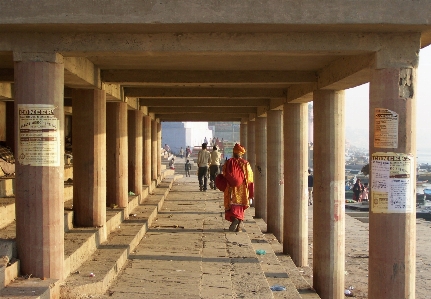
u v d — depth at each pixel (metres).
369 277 6.70
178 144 60.12
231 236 10.86
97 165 9.02
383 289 6.53
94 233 8.44
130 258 8.70
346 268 12.37
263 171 17.11
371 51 6.39
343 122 9.23
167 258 8.77
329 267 9.25
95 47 6.29
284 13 5.89
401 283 6.50
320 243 9.30
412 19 5.95
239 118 21.45
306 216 11.86
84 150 8.98
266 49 6.34
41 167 6.29
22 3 5.79
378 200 6.52
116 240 9.20
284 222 12.09
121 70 9.06
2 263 6.01
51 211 6.35
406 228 6.50
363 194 30.27
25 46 6.23
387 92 6.40
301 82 9.27
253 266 8.41
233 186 11.30
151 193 17.47
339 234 9.27
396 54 6.38
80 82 8.12
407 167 6.44
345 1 5.91
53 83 6.29
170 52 6.37
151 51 6.32
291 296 8.12
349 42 6.37
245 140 21.47
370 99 6.59
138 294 6.71
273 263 10.15
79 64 7.48
